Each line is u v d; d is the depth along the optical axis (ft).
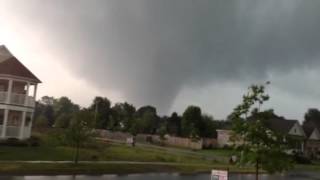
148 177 123.03
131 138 248.11
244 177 149.48
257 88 68.18
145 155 179.63
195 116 357.00
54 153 144.56
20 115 170.40
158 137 313.73
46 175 111.04
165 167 152.15
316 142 318.65
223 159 206.59
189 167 159.33
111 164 138.92
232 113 68.85
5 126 160.76
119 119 337.93
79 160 139.74
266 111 67.67
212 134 358.43
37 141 157.48
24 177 103.35
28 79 169.27
